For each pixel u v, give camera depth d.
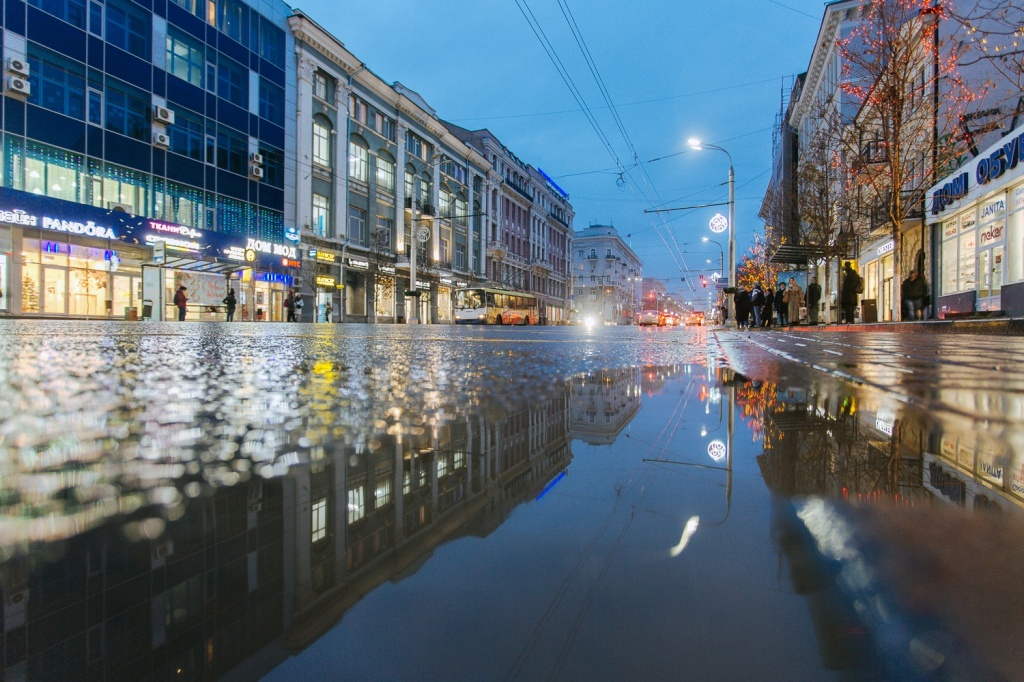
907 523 0.58
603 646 0.38
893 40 13.17
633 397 1.72
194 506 0.68
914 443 0.99
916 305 13.84
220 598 0.44
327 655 0.38
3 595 0.44
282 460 0.91
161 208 22.97
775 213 30.47
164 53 22.95
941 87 14.62
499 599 0.44
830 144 18.95
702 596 0.43
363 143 34.56
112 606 0.43
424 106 41.19
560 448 1.02
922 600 0.42
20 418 1.29
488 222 51.62
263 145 27.61
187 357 3.39
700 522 0.60
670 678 0.33
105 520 0.63
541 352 4.29
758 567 0.50
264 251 27.36
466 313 35.41
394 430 1.17
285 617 0.43
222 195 25.58
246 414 1.36
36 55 18.83
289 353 3.87
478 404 1.56
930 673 0.34
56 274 19.75
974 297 14.36
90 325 10.34
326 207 31.80
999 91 14.18
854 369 2.55
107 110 20.97
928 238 17.97
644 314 46.62
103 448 0.99
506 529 0.60
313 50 30.41
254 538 0.58
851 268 17.47
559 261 73.31
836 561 0.49
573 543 0.56
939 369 2.53
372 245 34.94
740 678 0.34
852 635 0.38
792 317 22.97
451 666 0.36
